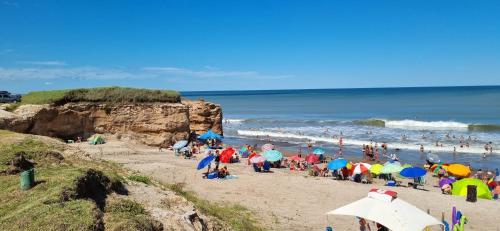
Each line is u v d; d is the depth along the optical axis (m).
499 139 48.66
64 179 10.60
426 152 41.78
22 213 8.64
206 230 11.40
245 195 20.64
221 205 17.78
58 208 8.88
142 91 39.56
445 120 72.88
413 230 9.76
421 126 64.31
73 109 35.19
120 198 11.51
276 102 165.38
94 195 10.96
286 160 34.56
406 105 119.12
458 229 14.49
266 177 26.30
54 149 16.44
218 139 44.69
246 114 101.38
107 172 13.59
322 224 16.19
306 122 74.69
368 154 39.44
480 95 167.38
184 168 27.03
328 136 54.47
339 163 27.97
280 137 54.66
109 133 36.78
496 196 23.86
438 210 19.88
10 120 30.16
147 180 15.21
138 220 9.41
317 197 21.20
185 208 12.53
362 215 10.37
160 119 38.25
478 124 61.69
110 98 37.66
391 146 45.16
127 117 37.34
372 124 68.75
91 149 31.09
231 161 33.56
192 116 47.47
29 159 13.52
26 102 34.84
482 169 34.00
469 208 20.38
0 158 12.54
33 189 10.27
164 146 37.91
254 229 14.00
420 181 26.86
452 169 28.91
